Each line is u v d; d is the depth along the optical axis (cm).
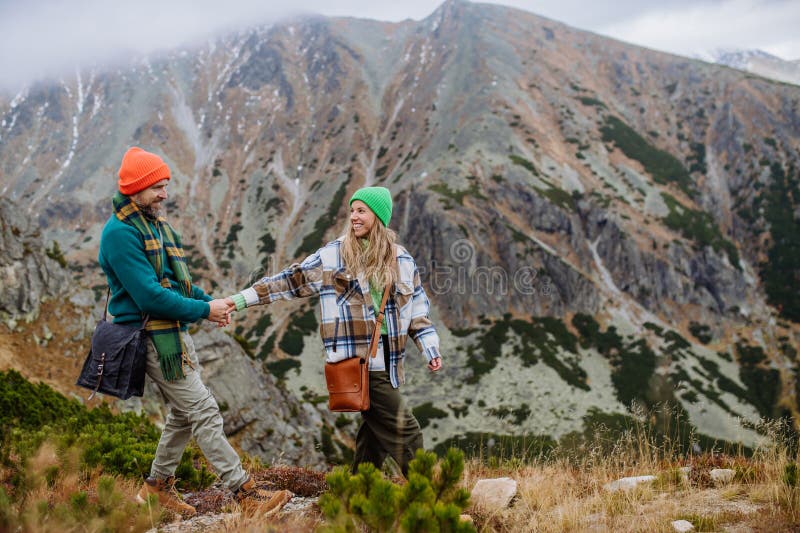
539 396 7962
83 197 18812
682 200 12644
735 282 10819
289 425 3036
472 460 593
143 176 379
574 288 10319
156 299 371
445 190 11969
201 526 381
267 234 15650
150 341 383
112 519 316
